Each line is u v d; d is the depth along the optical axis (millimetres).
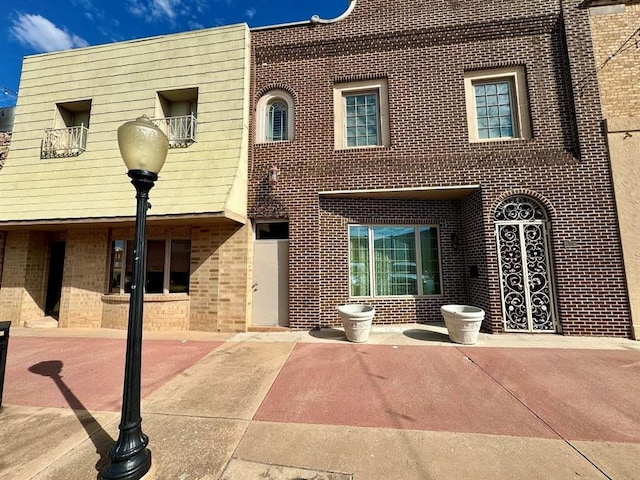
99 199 7750
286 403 3854
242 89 7961
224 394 4117
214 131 7895
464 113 7477
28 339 7062
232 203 7176
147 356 5707
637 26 7051
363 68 7980
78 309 8344
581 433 3168
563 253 6742
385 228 8258
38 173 8477
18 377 4797
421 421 3422
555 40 7344
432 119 7566
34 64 9148
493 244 7035
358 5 8117
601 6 7176
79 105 8922
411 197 8078
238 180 7484
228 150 7695
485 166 7211
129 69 8531
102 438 3188
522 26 7445
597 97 6934
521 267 6945
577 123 6934
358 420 3451
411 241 8266
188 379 4633
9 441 3121
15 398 4078
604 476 2566
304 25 8273
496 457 2811
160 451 2924
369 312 6465
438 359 5340
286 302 7820
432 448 2949
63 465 2764
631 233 6516
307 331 7418
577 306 6605
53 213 7711
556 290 6762
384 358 5441
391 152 7625
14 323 8539
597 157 6809
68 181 8188
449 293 8055
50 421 3514
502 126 7547
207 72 8172
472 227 7645
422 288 8133
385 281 8125
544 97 7254
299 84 8180
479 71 7633
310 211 7742
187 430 3277
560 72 7254
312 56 8195
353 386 4316
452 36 7684
